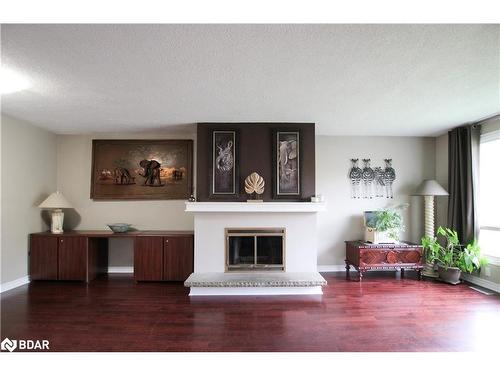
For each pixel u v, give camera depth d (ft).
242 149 12.73
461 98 9.74
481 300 10.89
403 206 15.44
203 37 6.02
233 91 9.05
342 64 7.27
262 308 10.17
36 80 8.16
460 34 5.94
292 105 10.43
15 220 12.56
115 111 11.12
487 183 12.85
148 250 13.39
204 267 12.38
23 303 10.63
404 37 6.05
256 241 12.55
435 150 15.56
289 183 12.65
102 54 6.72
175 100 9.87
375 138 15.51
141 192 15.10
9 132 12.10
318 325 8.80
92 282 13.39
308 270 12.44
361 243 14.06
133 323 8.97
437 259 13.96
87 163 15.19
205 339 7.97
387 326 8.73
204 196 12.61
